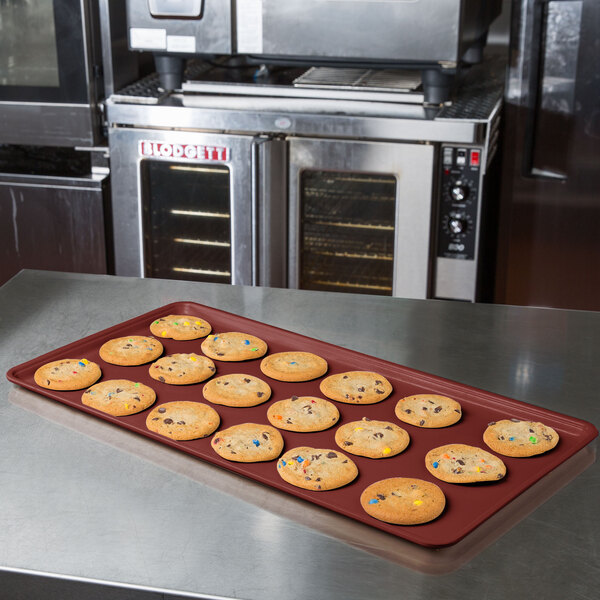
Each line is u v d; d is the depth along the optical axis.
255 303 1.80
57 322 1.73
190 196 2.79
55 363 1.57
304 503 1.33
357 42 2.44
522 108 2.78
